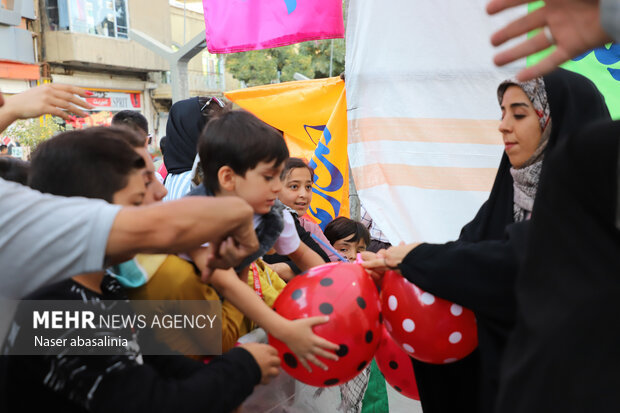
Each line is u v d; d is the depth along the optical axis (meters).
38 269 1.03
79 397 1.09
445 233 3.11
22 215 1.02
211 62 24.59
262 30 3.89
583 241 1.07
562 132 1.65
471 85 2.95
